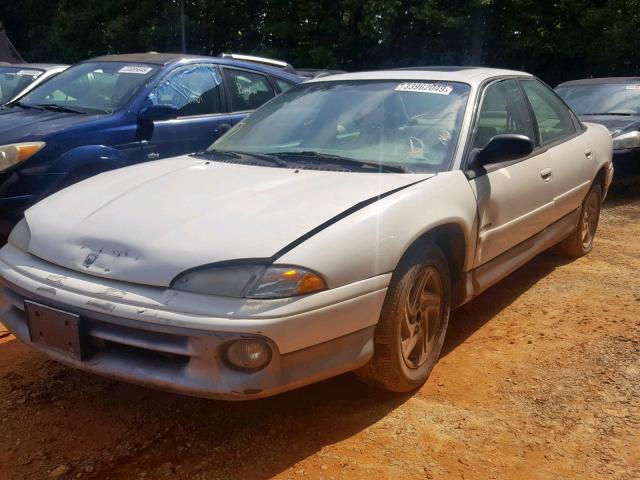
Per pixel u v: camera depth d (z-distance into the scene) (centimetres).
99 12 2167
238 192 316
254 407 319
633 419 310
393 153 366
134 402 324
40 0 2614
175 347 258
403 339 317
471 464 276
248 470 270
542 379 349
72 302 273
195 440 292
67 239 298
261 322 250
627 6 1819
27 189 481
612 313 441
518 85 466
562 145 490
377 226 291
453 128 375
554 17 1923
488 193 369
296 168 355
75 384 341
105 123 538
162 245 273
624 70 1969
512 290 491
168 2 2091
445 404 323
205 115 628
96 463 274
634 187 906
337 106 411
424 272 325
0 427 300
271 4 2067
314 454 281
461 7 1891
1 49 1950
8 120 536
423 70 439
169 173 360
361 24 1847
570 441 293
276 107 439
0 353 379
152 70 603
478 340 401
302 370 267
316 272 264
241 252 263
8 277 302
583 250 566
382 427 302
